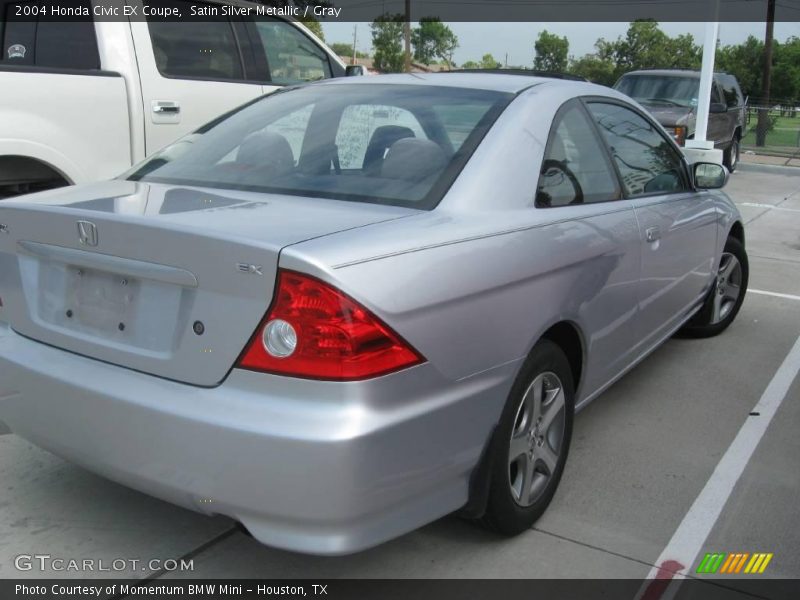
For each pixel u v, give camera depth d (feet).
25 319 9.01
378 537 7.66
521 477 9.67
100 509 10.34
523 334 9.05
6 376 8.87
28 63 17.93
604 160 11.94
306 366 7.17
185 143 11.42
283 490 7.21
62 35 17.31
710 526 10.36
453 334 8.03
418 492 7.93
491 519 9.36
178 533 9.89
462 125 10.09
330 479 7.12
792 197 43.14
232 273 7.31
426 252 7.94
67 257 8.46
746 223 34.76
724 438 12.98
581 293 10.26
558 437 10.30
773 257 27.73
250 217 8.12
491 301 8.52
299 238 7.47
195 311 7.59
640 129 13.67
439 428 7.95
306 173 9.85
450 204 8.92
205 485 7.50
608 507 10.74
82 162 16.07
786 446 12.75
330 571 9.23
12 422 9.08
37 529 9.86
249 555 9.50
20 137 14.92
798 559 9.71
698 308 16.56
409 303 7.55
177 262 7.59
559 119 10.98
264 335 7.27
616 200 11.95
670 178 14.42
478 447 8.59
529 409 9.58
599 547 9.81
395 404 7.47
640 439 12.85
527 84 11.32
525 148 10.00
